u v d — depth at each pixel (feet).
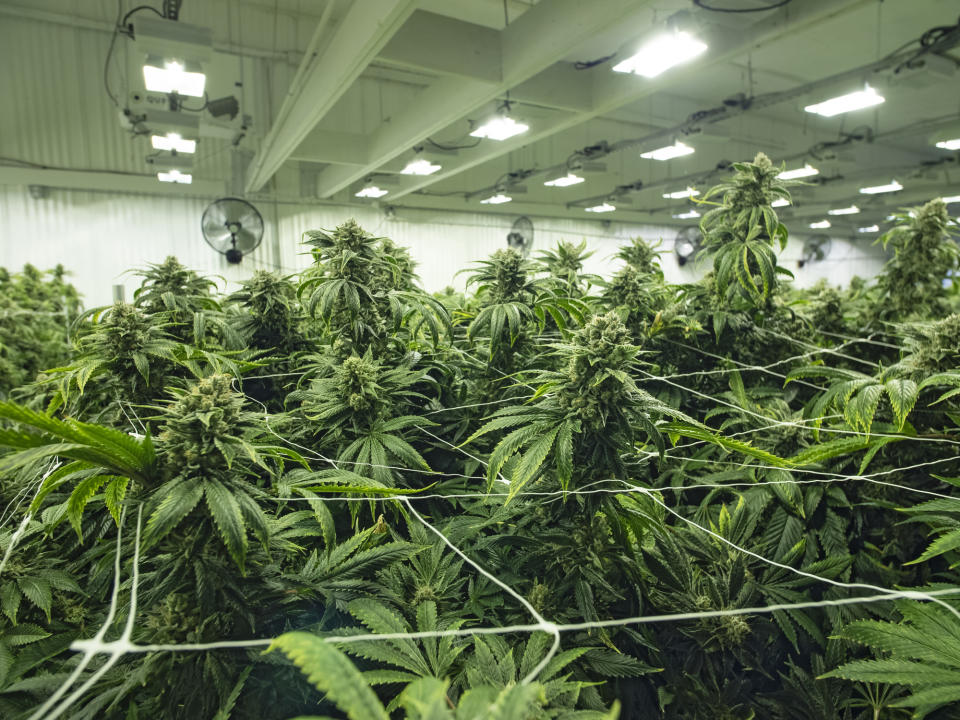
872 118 44.29
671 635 4.63
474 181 43.27
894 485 4.58
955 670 3.36
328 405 5.07
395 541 4.48
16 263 29.09
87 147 29.40
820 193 54.95
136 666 3.40
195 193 32.65
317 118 19.40
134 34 13.98
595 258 50.90
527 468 3.57
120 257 31.30
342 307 5.52
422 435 5.87
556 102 20.52
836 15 14.24
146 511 2.97
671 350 6.87
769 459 4.09
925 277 7.50
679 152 28.04
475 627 4.12
